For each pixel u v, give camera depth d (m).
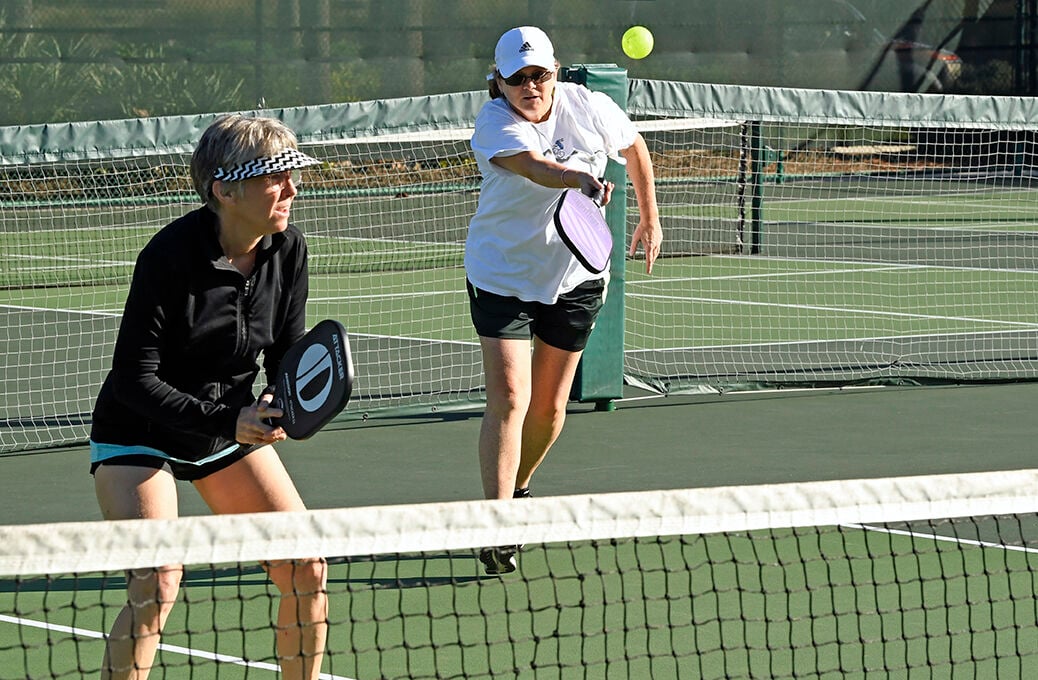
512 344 12.44
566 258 12.52
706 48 51.38
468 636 11.14
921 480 8.81
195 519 7.57
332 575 12.70
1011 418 19.78
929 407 20.62
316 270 34.44
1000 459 17.23
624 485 15.98
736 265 36.19
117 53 45.97
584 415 20.03
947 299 31.12
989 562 12.98
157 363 8.36
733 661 10.56
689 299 31.06
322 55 47.44
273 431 8.22
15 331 26.78
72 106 45.69
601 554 13.27
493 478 12.24
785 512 8.51
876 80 53.69
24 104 45.25
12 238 37.09
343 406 7.97
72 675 10.34
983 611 11.69
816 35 52.66
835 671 9.98
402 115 18.73
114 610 11.77
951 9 54.31
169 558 7.46
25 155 17.50
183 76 46.50
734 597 12.03
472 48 48.53
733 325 27.88
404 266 35.12
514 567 12.59
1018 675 10.23
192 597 12.07
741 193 38.16
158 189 35.72
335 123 18.55
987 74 54.97
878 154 49.31
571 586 12.35
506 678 10.24
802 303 30.72
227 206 8.27
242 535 7.60
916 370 22.94
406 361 24.03
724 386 21.70
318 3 47.19
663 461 17.17
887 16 53.53
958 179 48.28
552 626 11.34
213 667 10.43
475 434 18.94
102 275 33.12
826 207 47.34
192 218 8.45
